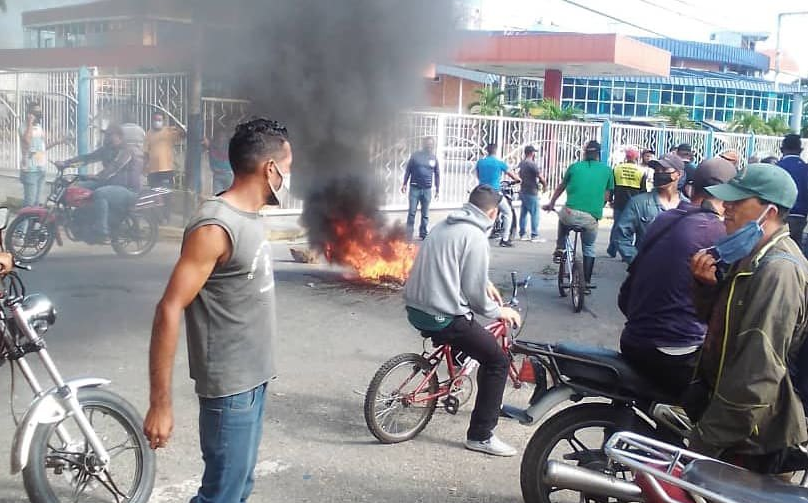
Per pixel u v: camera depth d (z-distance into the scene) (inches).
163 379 103.0
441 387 185.2
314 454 169.9
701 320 115.2
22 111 661.9
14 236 366.0
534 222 526.0
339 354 243.4
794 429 102.7
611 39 890.7
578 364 133.4
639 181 426.6
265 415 190.5
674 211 136.2
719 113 1718.8
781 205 105.8
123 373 214.1
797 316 101.7
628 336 135.0
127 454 155.3
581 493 132.0
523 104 1015.6
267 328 110.3
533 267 421.7
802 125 1814.7
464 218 167.9
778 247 104.7
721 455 110.8
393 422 180.2
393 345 255.1
